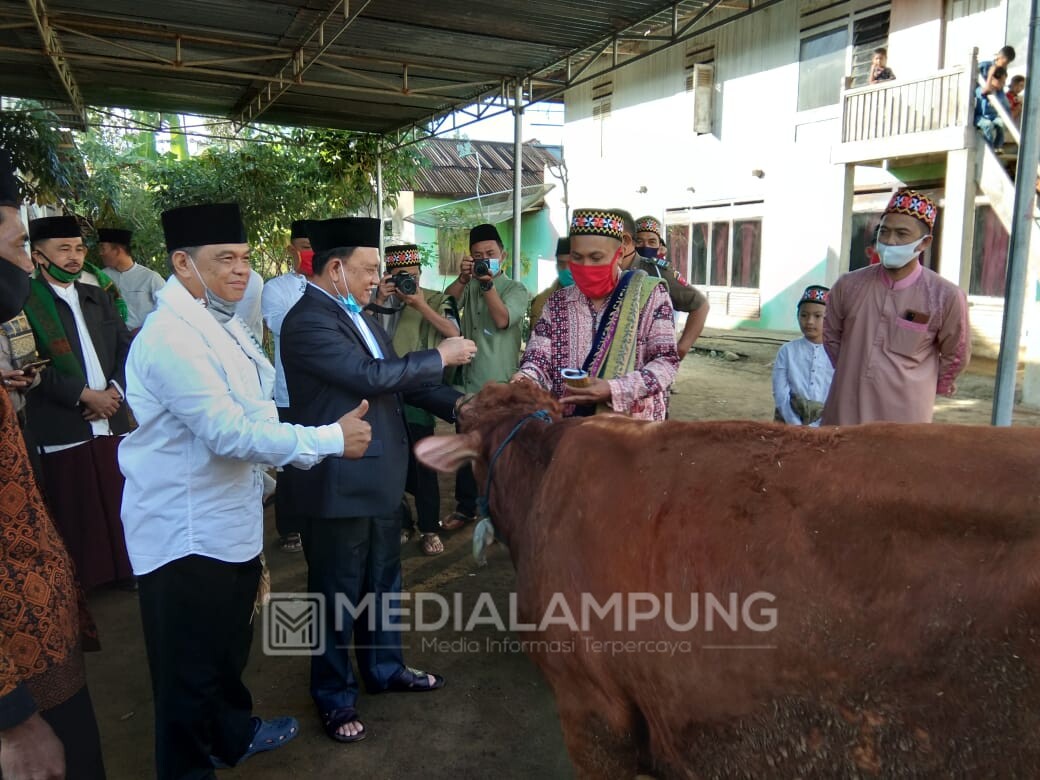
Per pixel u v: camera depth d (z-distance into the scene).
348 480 2.67
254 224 13.30
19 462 1.63
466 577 4.30
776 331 14.86
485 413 1.84
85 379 3.82
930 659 1.04
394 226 22.25
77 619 1.79
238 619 2.35
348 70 8.87
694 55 16.36
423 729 2.91
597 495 1.40
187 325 2.10
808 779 1.18
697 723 1.29
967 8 11.38
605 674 1.41
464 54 8.41
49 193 9.78
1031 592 0.97
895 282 2.94
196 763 2.30
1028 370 8.84
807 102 13.96
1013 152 10.68
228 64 9.13
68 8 7.28
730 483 1.26
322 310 2.63
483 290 4.46
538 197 21.38
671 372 2.64
